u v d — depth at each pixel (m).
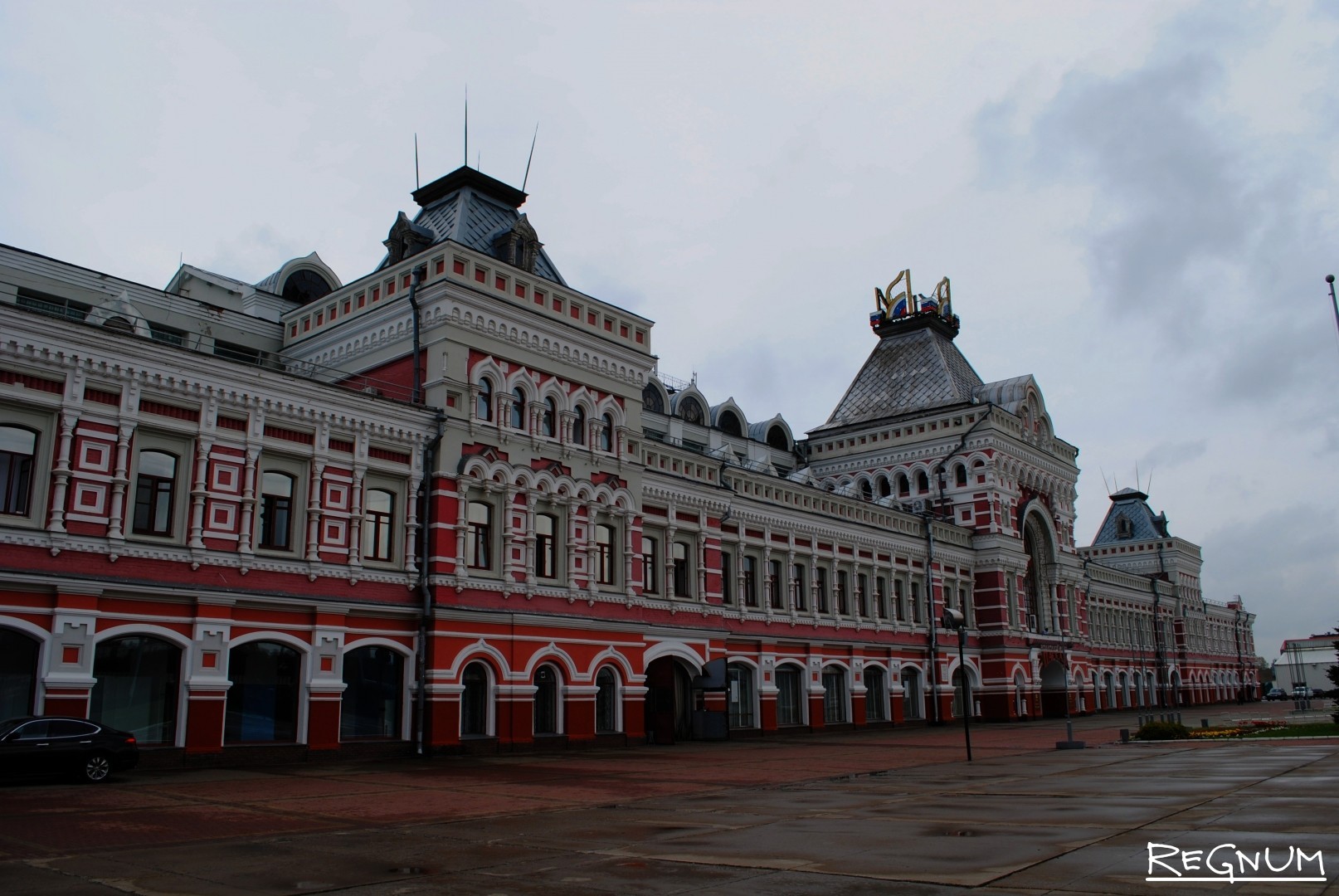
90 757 23.73
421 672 33.84
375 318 38.16
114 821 17.77
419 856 14.30
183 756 28.08
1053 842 14.15
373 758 32.22
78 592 26.53
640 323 43.88
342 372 36.53
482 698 35.66
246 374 30.80
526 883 12.38
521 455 37.88
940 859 13.15
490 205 43.50
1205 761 28.53
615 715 40.38
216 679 28.92
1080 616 82.50
